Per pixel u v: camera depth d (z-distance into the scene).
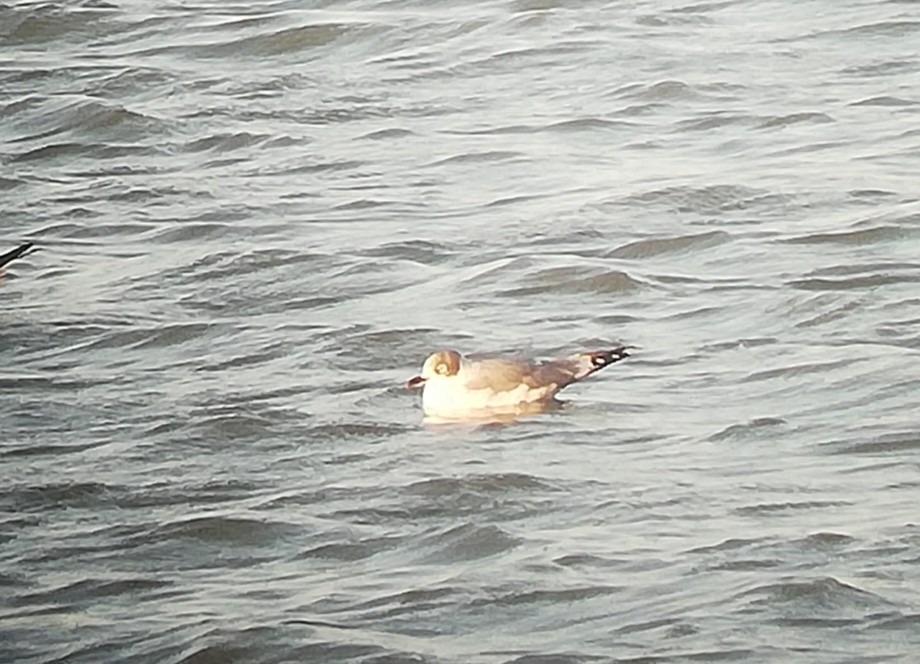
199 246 20.88
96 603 13.28
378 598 13.14
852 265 19.39
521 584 13.22
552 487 14.67
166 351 18.08
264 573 13.66
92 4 29.72
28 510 14.76
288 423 16.06
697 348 17.48
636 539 13.83
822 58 26.52
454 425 15.87
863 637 12.41
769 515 14.12
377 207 21.86
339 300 19.12
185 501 14.79
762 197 21.44
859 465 14.96
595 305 18.73
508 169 23.02
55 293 19.64
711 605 12.84
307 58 27.78
